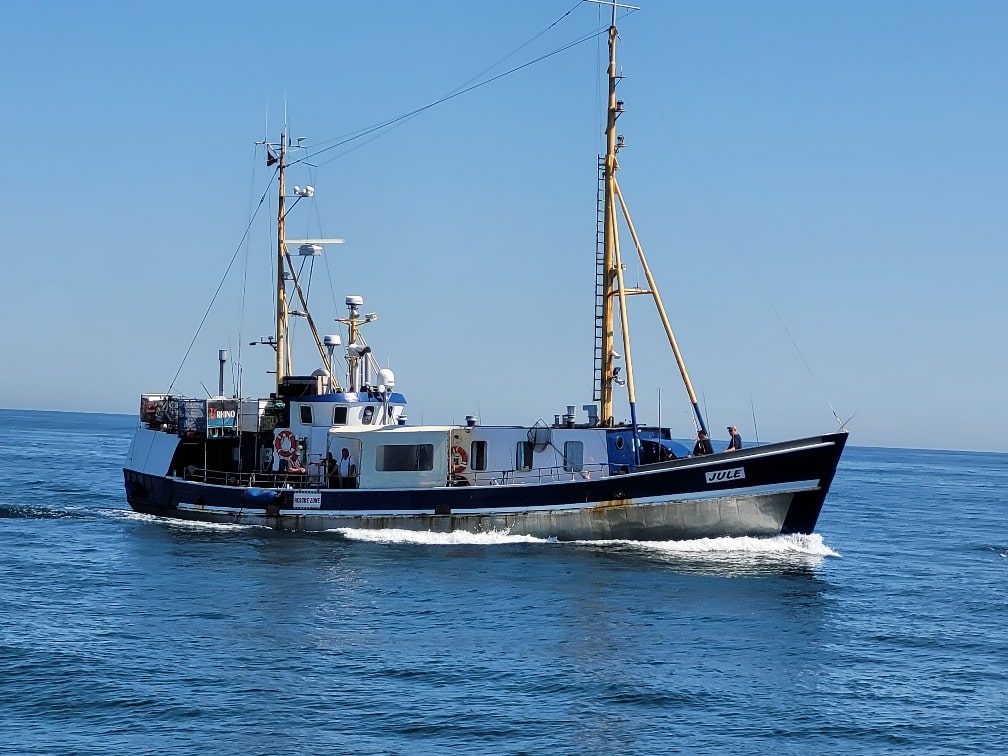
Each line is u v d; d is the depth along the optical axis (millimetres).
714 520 52312
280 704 31547
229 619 40750
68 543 56625
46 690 32375
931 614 44969
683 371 55625
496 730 29938
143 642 37438
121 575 48469
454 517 55344
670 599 44562
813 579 49906
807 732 30375
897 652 38625
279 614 41531
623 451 54750
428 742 29062
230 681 33438
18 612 41406
